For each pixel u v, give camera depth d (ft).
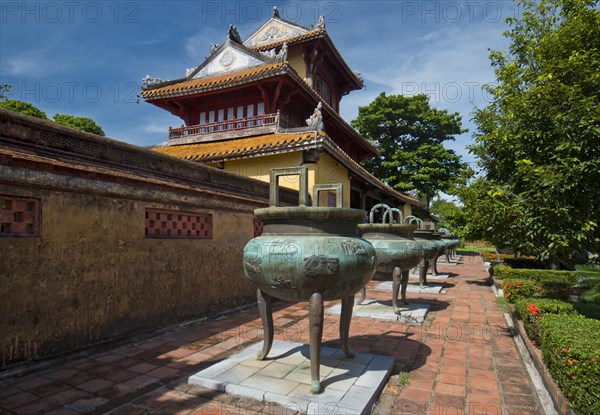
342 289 12.16
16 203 14.12
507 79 19.11
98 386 12.76
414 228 23.66
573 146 14.83
